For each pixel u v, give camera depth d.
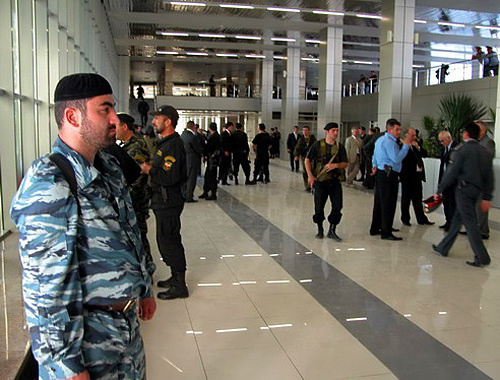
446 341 3.74
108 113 1.60
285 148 26.73
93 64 12.61
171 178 4.45
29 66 6.13
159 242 4.59
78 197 1.49
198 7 17.80
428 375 3.22
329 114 21.25
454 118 12.34
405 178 8.11
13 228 5.38
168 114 4.48
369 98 26.80
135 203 4.40
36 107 6.85
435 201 7.14
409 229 7.88
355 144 13.34
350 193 12.04
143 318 2.04
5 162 5.52
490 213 9.28
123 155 3.43
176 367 3.30
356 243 6.90
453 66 19.86
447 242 6.15
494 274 5.46
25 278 1.41
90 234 1.50
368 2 16.59
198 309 4.36
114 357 1.55
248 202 10.76
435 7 17.30
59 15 7.96
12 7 5.99
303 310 4.36
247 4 17.23
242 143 13.96
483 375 3.23
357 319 4.16
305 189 12.84
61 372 1.42
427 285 5.07
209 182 11.08
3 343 2.53
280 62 34.53
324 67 21.23
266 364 3.35
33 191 1.41
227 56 31.95
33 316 1.41
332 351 3.55
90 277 1.50
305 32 22.41
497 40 24.20
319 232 7.18
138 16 19.28
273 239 7.12
